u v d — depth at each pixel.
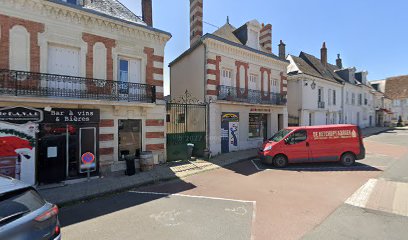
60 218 5.11
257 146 14.95
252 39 15.14
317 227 4.34
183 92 14.61
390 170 8.81
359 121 28.70
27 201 2.86
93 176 8.52
